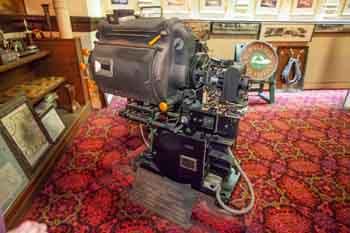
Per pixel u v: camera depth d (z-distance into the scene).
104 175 1.62
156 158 1.34
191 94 1.22
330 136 2.21
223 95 1.14
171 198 1.27
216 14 3.17
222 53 3.34
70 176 1.61
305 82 3.61
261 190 1.48
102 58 1.10
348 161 1.81
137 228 1.21
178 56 1.05
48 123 1.88
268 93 3.38
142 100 1.14
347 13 3.26
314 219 1.27
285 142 2.09
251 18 3.22
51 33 2.30
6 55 1.60
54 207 1.34
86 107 2.56
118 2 3.04
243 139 2.13
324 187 1.52
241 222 1.24
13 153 1.34
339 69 3.57
